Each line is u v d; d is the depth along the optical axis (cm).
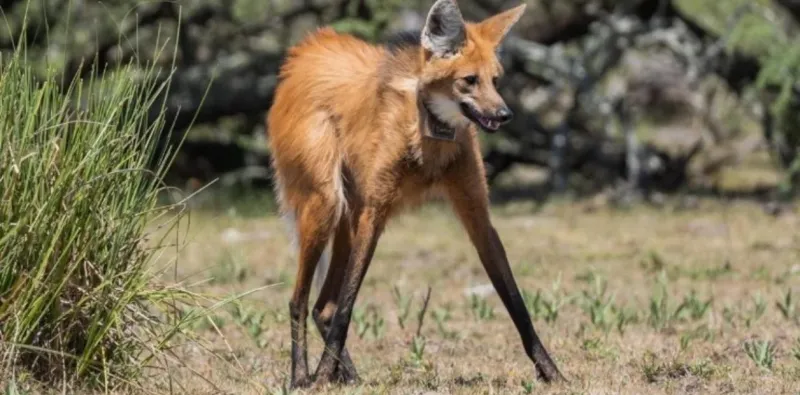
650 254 1836
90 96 975
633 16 2808
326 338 1051
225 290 1616
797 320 1330
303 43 1194
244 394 952
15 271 897
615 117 3091
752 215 2317
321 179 1078
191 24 2664
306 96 1111
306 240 1079
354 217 1088
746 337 1233
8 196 897
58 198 899
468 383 1015
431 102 1013
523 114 2906
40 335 912
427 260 1902
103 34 2588
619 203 2548
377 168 1030
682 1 2959
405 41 1071
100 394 908
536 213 2459
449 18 1014
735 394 939
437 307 1509
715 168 3194
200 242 2066
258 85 2655
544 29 2853
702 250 1928
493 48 1035
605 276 1702
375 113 1046
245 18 2742
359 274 1023
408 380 1045
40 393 886
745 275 1694
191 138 3070
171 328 978
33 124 923
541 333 1290
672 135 3238
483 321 1395
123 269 938
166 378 999
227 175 2903
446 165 1026
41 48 2516
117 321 914
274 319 1371
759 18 2616
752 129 3328
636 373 1047
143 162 958
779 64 2408
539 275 1736
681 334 1261
